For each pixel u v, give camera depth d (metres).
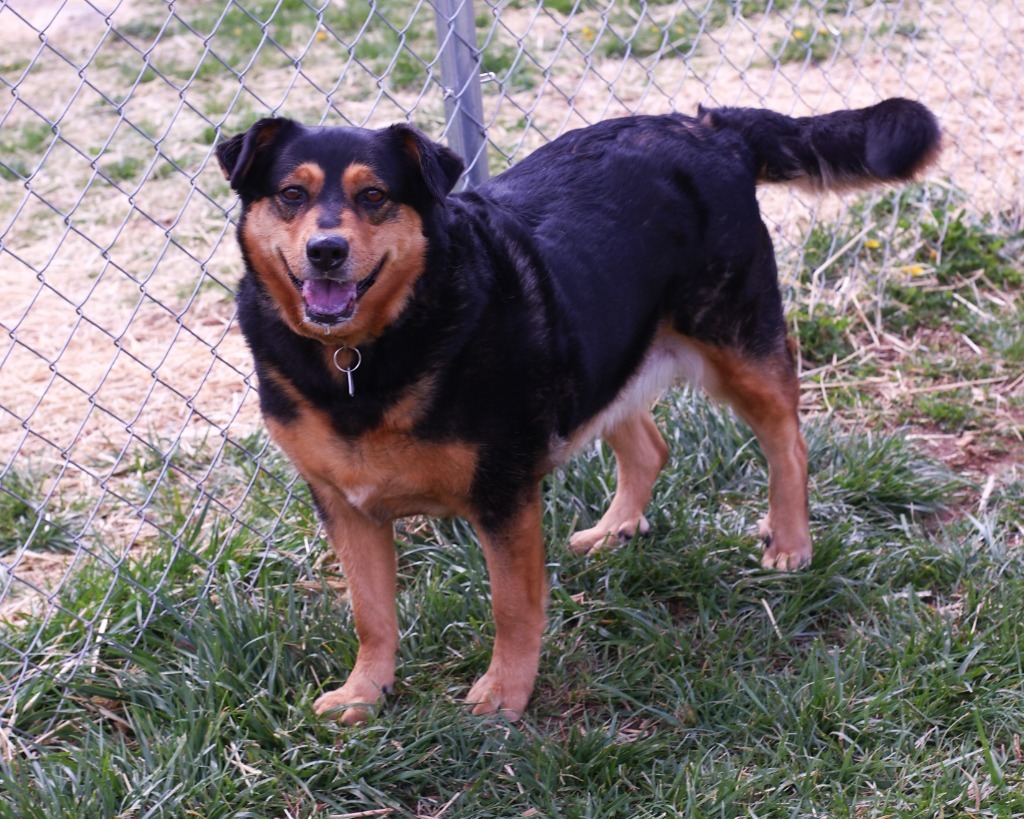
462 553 2.19
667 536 2.24
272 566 2.19
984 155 3.39
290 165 1.84
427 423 1.85
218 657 1.99
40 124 3.89
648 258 2.06
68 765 1.86
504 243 1.93
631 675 2.00
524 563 1.94
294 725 1.91
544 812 1.82
